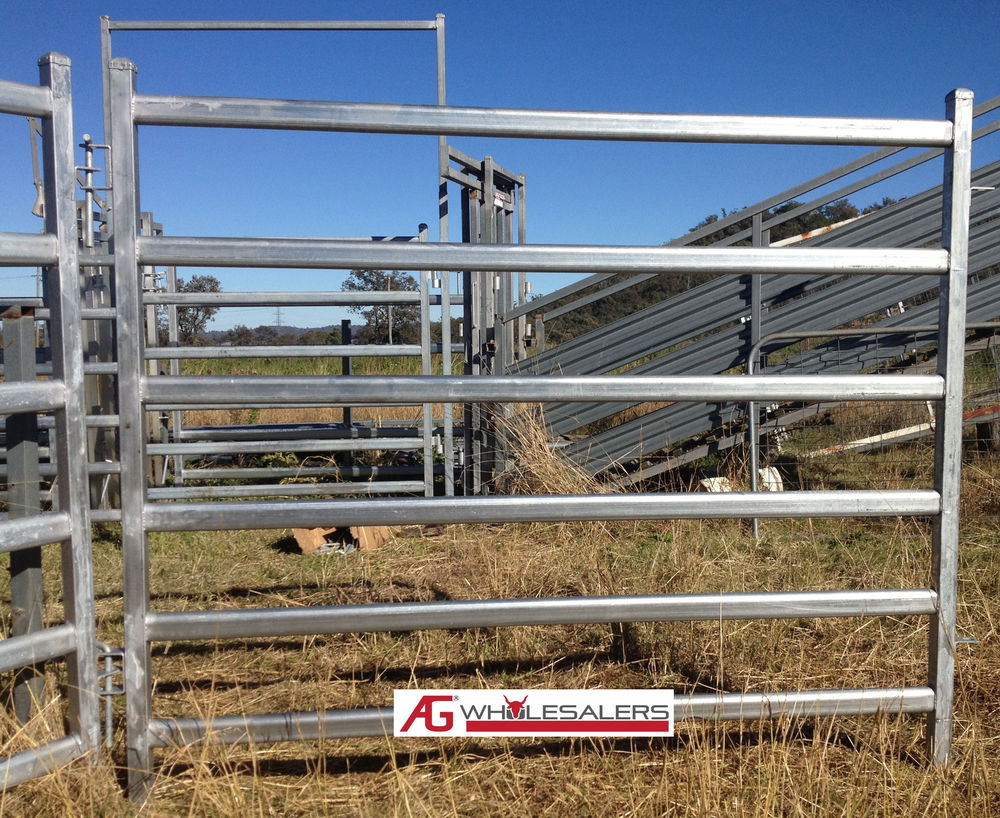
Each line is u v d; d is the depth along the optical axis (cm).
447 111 210
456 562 423
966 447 610
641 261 218
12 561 225
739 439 558
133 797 203
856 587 368
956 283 221
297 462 790
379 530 498
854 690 223
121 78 199
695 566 375
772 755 204
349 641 318
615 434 570
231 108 204
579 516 219
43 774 198
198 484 701
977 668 275
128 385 203
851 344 543
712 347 558
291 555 480
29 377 232
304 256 209
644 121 216
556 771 220
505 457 555
